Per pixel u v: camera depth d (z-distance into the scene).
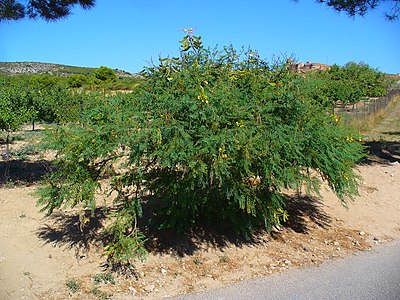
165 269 4.79
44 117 16.89
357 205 7.32
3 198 6.80
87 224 5.77
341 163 5.25
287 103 4.99
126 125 4.36
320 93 5.73
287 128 4.92
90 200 4.53
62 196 4.53
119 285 4.41
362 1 10.94
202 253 5.20
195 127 4.50
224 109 4.61
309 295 4.24
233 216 5.45
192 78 4.82
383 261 5.20
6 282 4.34
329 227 6.35
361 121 20.64
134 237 4.64
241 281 4.59
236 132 4.45
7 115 9.70
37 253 4.96
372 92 41.00
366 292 4.30
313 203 7.26
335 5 11.19
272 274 4.78
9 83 22.30
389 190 8.20
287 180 4.77
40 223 5.78
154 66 4.99
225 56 5.35
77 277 4.54
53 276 4.52
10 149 11.61
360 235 6.14
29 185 7.69
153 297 4.21
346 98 24.11
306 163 5.18
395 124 22.83
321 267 4.99
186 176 4.64
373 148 12.73
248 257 5.19
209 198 5.33
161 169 5.02
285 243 5.67
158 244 5.31
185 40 5.14
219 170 4.36
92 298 4.14
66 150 4.45
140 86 4.95
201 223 5.80
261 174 4.77
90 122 4.61
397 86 58.16
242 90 5.09
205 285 4.48
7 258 4.80
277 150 4.63
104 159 4.65
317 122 5.21
